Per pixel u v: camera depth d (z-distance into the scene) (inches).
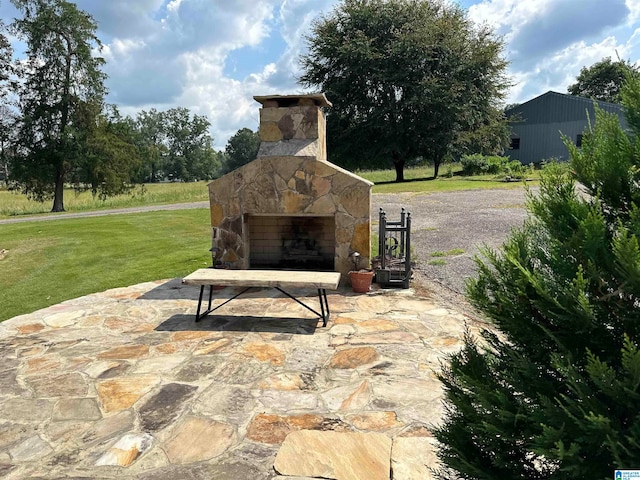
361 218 272.7
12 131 971.9
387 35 1122.7
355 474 99.7
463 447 73.0
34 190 1035.3
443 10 1179.3
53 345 180.9
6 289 280.8
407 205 581.9
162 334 192.5
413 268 298.8
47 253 396.2
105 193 1079.0
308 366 157.2
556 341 59.4
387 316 211.8
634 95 65.0
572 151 67.9
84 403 133.4
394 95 1127.6
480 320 202.1
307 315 216.7
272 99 282.0
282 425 120.0
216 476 99.7
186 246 404.2
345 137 1169.4
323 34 1159.0
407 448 108.7
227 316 217.3
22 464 105.0
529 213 74.8
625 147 61.7
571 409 57.0
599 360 54.5
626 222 60.6
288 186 282.5
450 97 1055.6
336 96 1130.7
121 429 119.2
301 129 284.7
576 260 60.9
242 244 297.1
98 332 196.1
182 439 114.3
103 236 474.9
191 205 880.9
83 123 1024.2
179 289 269.9
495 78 1186.6
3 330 199.9
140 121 2938.0
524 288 64.3
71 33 983.0
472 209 519.8
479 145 1216.2
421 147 1142.3
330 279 200.1
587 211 60.6
